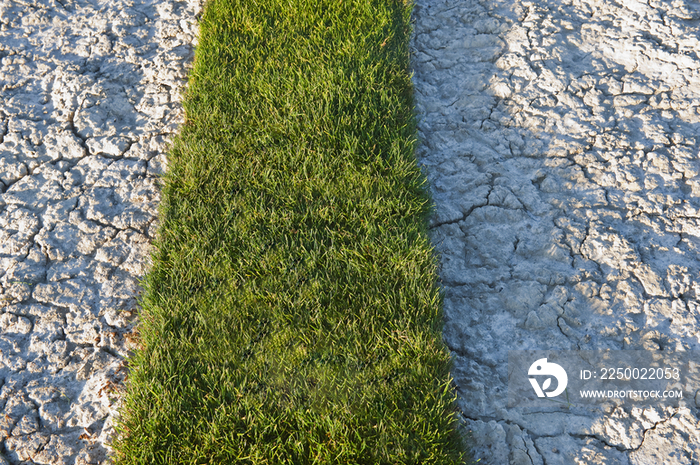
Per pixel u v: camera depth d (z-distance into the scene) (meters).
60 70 4.00
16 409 2.50
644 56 3.85
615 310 2.74
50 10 4.45
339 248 2.91
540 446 2.36
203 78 3.73
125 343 2.72
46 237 3.12
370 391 2.38
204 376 2.45
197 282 2.80
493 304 2.84
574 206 3.19
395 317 2.63
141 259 3.03
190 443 2.27
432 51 4.17
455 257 3.05
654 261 2.90
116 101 3.80
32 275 2.97
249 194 3.12
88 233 3.14
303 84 3.63
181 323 2.66
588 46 4.00
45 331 2.77
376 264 2.79
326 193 3.10
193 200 3.12
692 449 2.29
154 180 3.37
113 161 3.48
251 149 3.32
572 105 3.66
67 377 2.61
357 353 2.51
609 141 3.43
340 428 2.25
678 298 2.74
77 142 3.56
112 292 2.91
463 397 2.53
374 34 3.96
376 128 3.41
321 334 2.58
